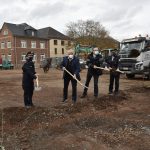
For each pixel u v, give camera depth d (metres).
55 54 77.00
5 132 6.82
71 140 6.09
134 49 20.52
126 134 6.52
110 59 12.16
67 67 10.41
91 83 18.53
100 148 5.71
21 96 13.15
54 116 8.16
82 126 7.10
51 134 6.57
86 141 6.02
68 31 64.38
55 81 20.70
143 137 6.33
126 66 20.92
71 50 10.40
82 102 10.26
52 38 76.06
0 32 69.00
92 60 11.29
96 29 62.97
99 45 61.75
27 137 6.41
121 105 10.16
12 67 56.47
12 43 66.38
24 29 69.81
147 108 9.68
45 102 11.08
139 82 18.91
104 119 7.73
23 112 8.54
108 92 13.58
